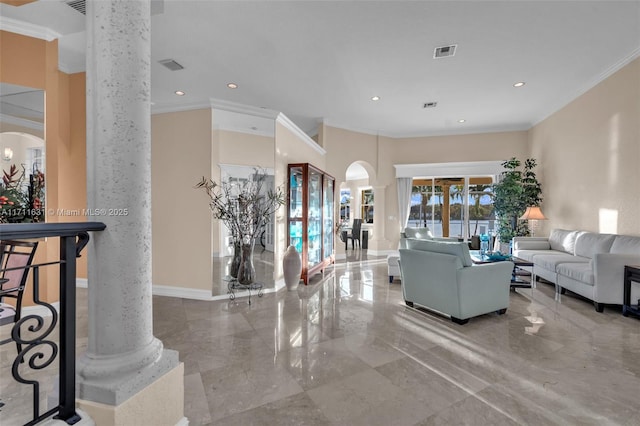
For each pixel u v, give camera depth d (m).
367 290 4.49
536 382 2.10
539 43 3.65
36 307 3.32
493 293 3.32
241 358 2.43
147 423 1.35
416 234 6.12
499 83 4.78
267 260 4.90
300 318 3.33
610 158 4.40
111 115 1.30
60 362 1.20
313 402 1.89
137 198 1.36
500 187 6.50
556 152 5.79
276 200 4.38
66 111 4.23
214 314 3.45
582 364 2.34
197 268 4.05
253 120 4.26
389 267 4.95
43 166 3.36
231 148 4.14
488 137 7.26
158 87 4.98
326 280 5.14
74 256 1.21
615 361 2.38
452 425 1.69
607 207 4.48
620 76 4.18
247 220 4.09
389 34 3.49
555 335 2.87
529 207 5.92
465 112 6.16
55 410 1.18
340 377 2.16
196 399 1.91
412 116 6.43
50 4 2.93
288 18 3.22
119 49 1.32
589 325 3.12
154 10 3.02
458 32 3.44
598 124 4.63
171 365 1.49
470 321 3.23
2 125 3.24
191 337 2.83
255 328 3.05
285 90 5.11
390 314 3.46
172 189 4.14
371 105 5.78
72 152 4.25
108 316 1.30
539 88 4.98
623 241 3.87
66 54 3.93
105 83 1.30
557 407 1.84
